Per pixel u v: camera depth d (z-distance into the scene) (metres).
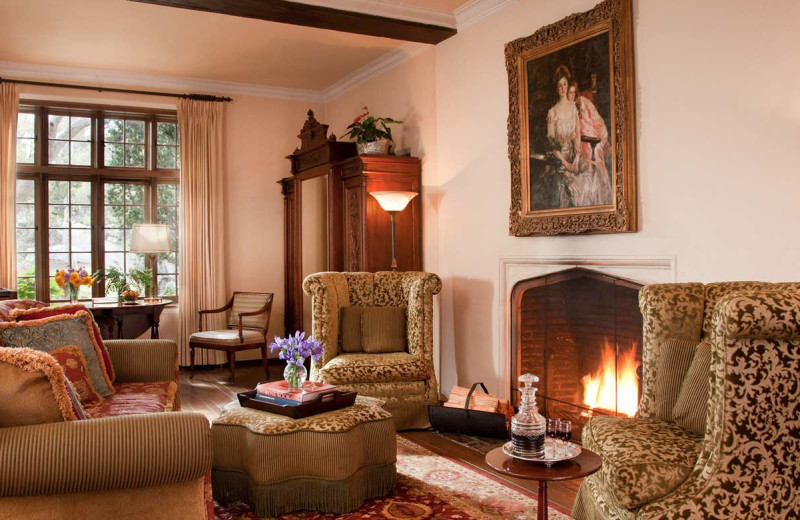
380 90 6.25
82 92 6.34
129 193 6.81
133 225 6.25
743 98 3.08
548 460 2.08
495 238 4.77
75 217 6.59
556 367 4.30
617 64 3.68
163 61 6.13
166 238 6.29
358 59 6.12
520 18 4.49
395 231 5.47
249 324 6.41
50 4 4.71
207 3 4.36
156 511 2.06
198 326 6.79
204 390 5.73
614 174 3.70
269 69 6.45
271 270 7.23
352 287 4.90
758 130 3.02
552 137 4.18
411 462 3.67
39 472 1.86
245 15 4.59
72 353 3.10
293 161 6.71
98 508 2.00
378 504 3.04
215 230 6.83
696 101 3.30
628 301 3.74
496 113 4.73
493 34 4.75
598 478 2.39
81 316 3.39
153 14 4.93
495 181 4.75
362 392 4.32
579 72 3.95
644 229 3.61
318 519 2.86
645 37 3.58
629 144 3.62
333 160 5.90
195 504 2.11
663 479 2.03
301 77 6.76
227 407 3.29
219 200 6.86
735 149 3.12
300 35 5.43
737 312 1.76
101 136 6.66
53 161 6.49
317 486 2.93
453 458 3.76
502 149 4.68
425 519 2.85
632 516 2.07
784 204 2.91
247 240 7.10
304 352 3.18
